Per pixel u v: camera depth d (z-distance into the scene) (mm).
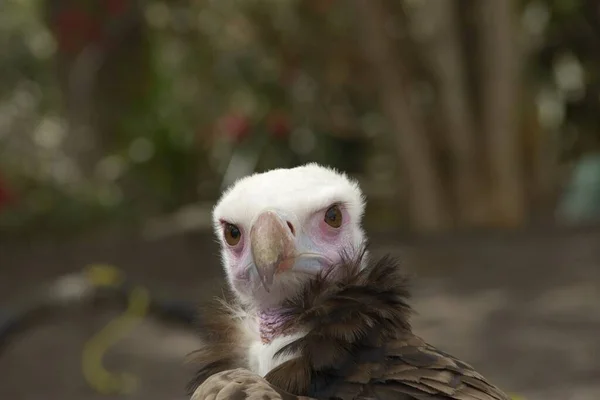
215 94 19641
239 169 19891
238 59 18797
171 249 15117
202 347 3369
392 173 17953
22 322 5945
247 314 3295
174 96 20344
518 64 15938
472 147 16078
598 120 20250
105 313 10742
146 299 5891
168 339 10047
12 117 21734
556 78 20188
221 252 3531
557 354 8453
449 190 16375
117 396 8195
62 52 19609
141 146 20188
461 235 15234
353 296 2963
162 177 20203
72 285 5969
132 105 20000
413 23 15914
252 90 19203
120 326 10125
